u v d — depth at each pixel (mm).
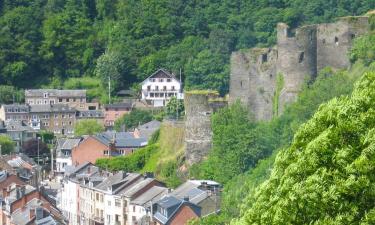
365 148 92938
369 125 94938
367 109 95875
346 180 92938
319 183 94125
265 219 98625
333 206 93250
